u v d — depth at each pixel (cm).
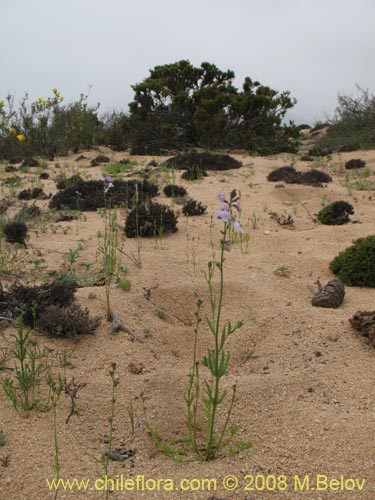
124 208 779
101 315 396
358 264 496
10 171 1303
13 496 224
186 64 1833
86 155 1633
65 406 288
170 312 430
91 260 537
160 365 344
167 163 1217
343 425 272
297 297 456
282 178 1051
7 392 279
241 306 435
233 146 1738
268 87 1817
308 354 358
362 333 375
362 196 919
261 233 668
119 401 296
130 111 1750
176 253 563
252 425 278
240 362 360
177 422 283
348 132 2056
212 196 898
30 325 371
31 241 614
